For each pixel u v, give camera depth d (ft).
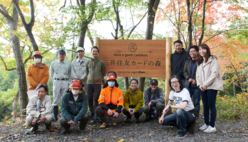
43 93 10.55
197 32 21.88
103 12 17.69
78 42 18.93
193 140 9.34
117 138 10.02
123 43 14.73
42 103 10.73
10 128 12.25
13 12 25.91
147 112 12.82
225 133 10.32
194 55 11.90
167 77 13.94
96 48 13.23
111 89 11.97
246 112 15.23
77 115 10.18
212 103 10.30
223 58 25.58
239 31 19.54
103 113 11.57
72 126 12.05
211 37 20.77
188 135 10.05
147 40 14.57
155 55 14.49
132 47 14.66
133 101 12.75
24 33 21.30
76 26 18.34
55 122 13.09
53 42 19.08
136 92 12.73
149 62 14.52
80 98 10.64
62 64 13.83
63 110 10.35
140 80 18.71
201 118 13.75
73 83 10.39
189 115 9.84
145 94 13.32
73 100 10.68
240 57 25.31
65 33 18.47
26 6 26.68
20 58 24.52
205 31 21.12
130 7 20.49
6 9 27.04
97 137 10.17
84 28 18.60
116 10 21.15
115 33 21.86
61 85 13.64
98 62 13.34
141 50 14.60
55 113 13.60
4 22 28.32
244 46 20.34
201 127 10.98
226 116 14.11
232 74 42.55
